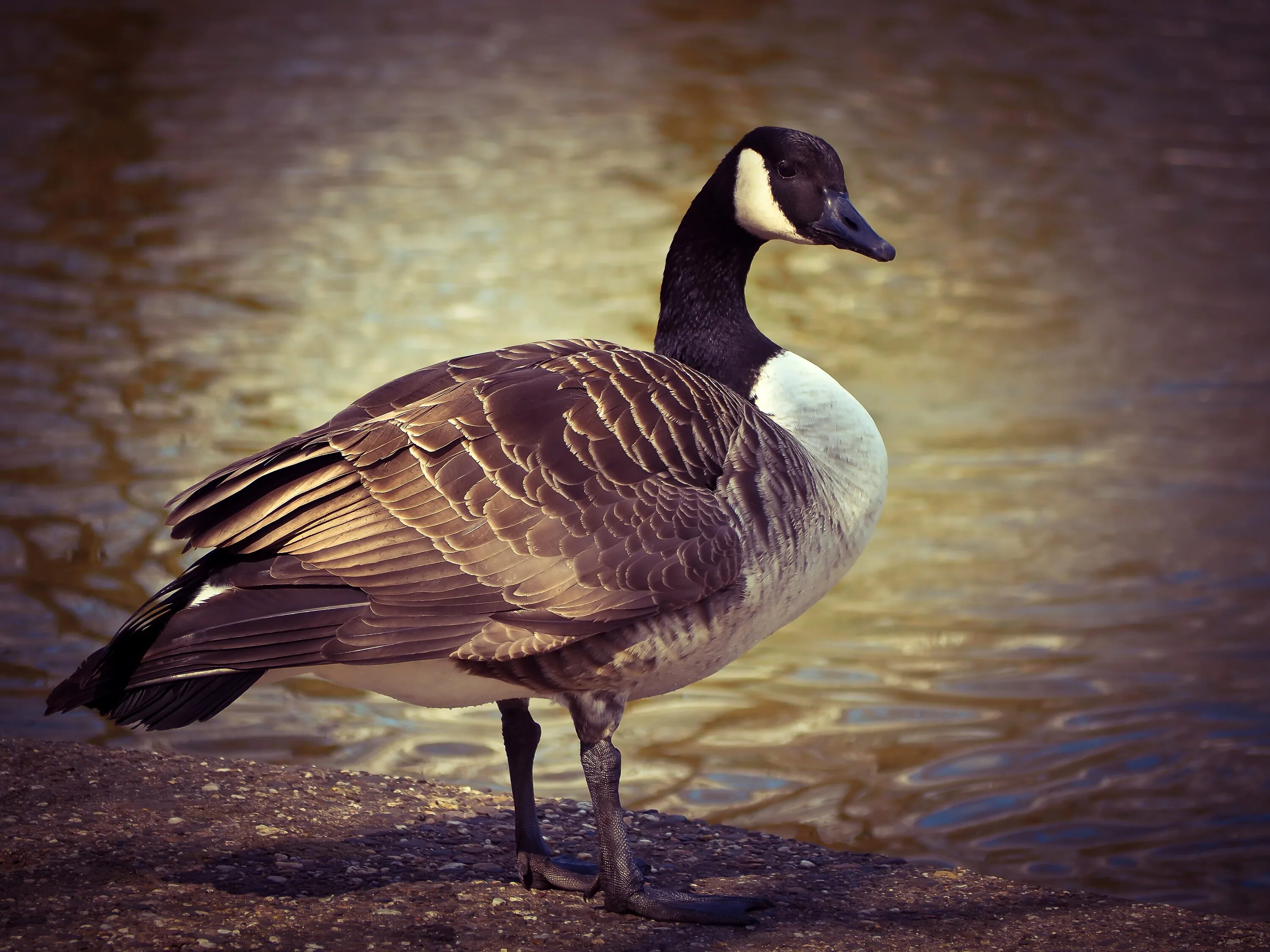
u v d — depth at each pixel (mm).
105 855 6996
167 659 5906
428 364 18906
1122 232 26828
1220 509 15336
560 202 27484
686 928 6621
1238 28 45094
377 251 24422
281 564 6184
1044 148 32500
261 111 34250
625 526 6441
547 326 20484
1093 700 11555
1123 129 34250
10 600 12430
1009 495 15773
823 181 8047
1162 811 9812
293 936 6262
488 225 26016
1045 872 9039
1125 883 8875
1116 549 14398
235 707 11398
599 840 6727
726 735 11047
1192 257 25406
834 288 23641
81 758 8320
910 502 15609
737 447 6871
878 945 6473
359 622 6121
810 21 44875
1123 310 22453
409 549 6262
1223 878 8945
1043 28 44656
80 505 14484
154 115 33594
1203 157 32125
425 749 10734
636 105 35062
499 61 39656
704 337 8164
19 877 6695
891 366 19891
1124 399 18656
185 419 16938
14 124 32188
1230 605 13203
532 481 6402
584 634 6316
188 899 6566
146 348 19453
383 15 45781
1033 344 20891
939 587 13711
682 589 6457
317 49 41062
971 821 9680
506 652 6242
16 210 26141
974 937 6590
